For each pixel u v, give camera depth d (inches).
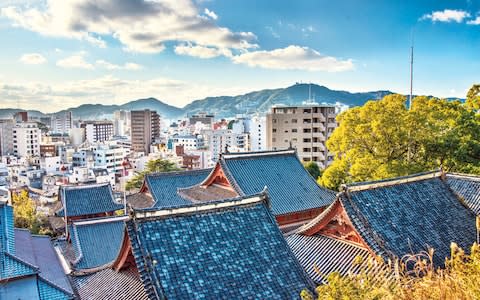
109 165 4852.4
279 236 712.4
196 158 4734.3
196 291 580.7
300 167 1486.2
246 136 6491.1
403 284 448.5
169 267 598.5
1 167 4057.6
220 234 677.9
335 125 3668.8
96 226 1487.5
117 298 644.7
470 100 1803.6
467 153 1430.9
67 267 1289.4
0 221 915.4
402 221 825.5
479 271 411.8
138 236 619.2
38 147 6151.6
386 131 1393.9
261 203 761.0
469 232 866.8
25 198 2283.5
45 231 1975.9
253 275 633.0
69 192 1872.5
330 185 1593.3
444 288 384.5
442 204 925.2
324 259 796.0
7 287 792.9
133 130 6845.5
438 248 790.5
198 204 692.7
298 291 631.2
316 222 864.9
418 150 1509.6
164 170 3373.5
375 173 1397.6
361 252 773.9
